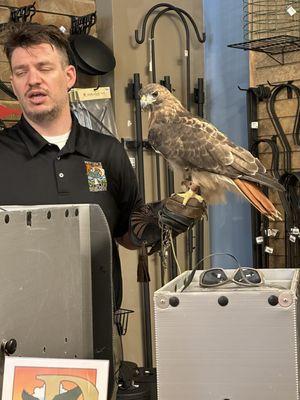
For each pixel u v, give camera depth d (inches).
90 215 43.4
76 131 65.7
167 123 55.0
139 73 110.8
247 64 113.0
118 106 108.3
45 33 61.4
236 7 113.1
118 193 67.1
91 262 43.9
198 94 115.1
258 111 109.7
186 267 115.3
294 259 102.5
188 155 52.4
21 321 35.2
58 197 62.8
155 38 112.7
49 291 38.0
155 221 52.5
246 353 39.4
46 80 61.5
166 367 40.3
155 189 112.7
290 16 104.3
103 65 101.7
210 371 39.9
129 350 111.0
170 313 40.1
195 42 117.5
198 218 50.5
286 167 105.7
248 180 51.8
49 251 37.9
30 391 32.8
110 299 43.9
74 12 106.4
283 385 39.1
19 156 63.5
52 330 38.4
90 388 32.6
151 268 112.6
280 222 107.3
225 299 39.5
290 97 106.1
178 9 111.4
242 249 115.5
